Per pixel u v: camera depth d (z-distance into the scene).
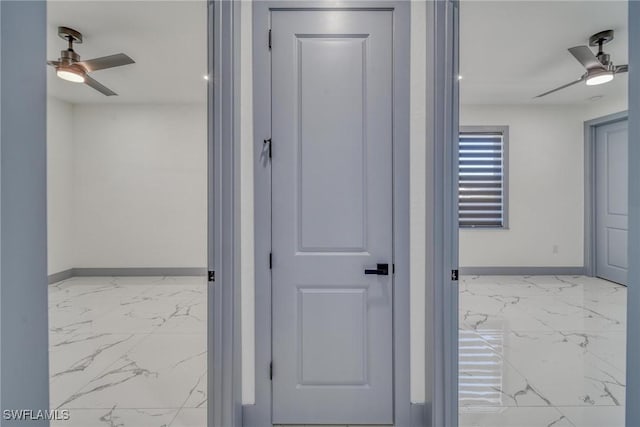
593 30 2.82
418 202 1.64
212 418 1.50
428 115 1.59
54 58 3.39
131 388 2.01
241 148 1.64
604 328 2.91
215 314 1.49
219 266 1.48
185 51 3.24
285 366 1.68
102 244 4.97
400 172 1.65
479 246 4.95
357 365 1.68
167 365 2.29
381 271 1.65
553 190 4.89
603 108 4.54
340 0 1.64
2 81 0.49
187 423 1.70
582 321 3.09
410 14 1.63
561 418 1.73
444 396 1.52
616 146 4.46
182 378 2.12
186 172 4.97
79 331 2.89
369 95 1.65
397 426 1.65
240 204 1.60
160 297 3.92
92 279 4.80
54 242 4.62
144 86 4.21
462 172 4.99
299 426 1.68
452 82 1.50
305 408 1.68
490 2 2.44
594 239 4.80
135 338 2.74
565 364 2.29
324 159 1.66
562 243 4.91
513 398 1.91
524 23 2.71
